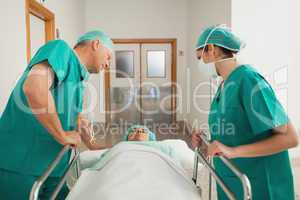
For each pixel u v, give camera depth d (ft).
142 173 4.55
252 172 4.11
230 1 9.92
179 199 4.02
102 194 3.94
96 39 5.00
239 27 9.98
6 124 4.46
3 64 6.68
